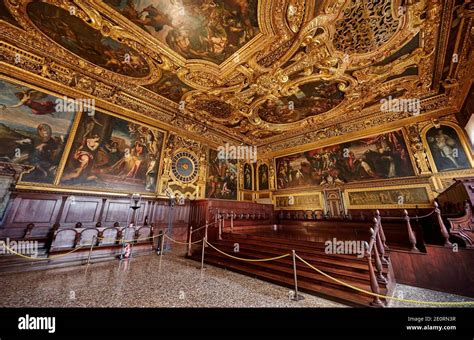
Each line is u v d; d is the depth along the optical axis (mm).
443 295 4297
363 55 6590
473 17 4777
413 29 5539
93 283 4539
